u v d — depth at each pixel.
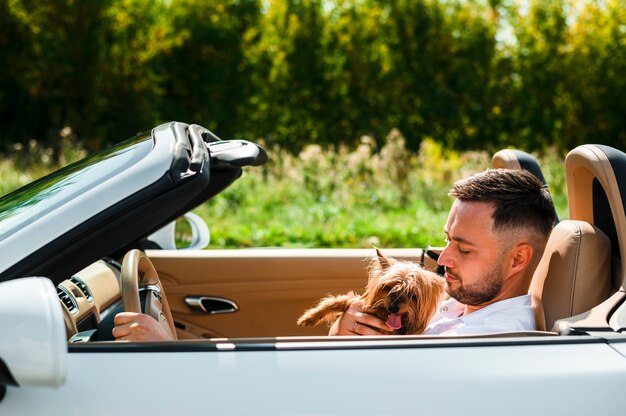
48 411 1.62
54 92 14.25
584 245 2.21
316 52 15.18
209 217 9.58
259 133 15.36
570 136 16.52
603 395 1.70
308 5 15.11
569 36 16.23
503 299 2.29
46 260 1.75
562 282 2.21
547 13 15.95
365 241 8.12
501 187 2.17
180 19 14.95
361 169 12.16
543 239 2.20
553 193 11.19
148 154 1.91
